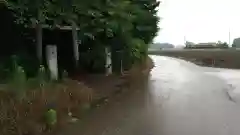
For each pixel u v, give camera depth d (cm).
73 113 834
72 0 952
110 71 1728
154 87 1496
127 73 2002
